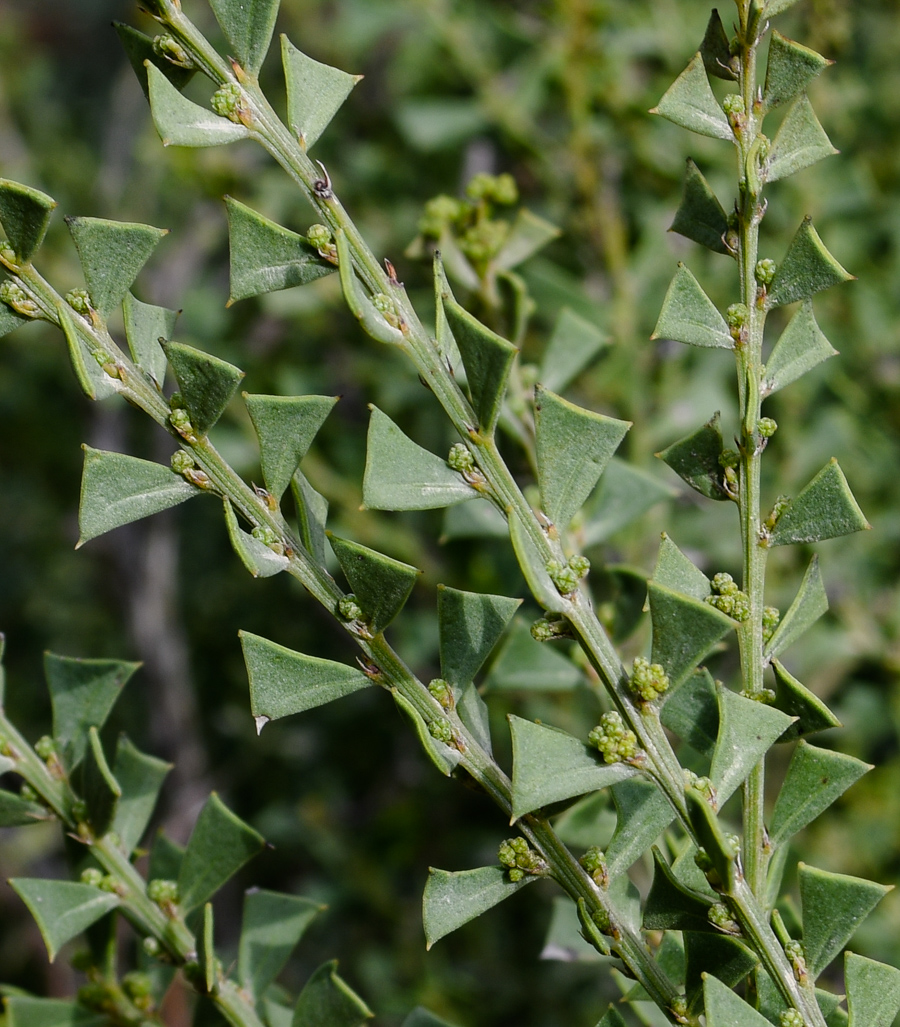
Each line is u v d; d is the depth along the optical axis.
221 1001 0.49
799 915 0.49
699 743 0.47
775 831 0.46
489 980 0.94
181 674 1.10
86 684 0.49
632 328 0.75
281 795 1.06
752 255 0.47
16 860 1.09
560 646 0.55
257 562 0.45
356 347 0.92
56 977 1.06
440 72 0.93
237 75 0.45
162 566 1.11
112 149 1.19
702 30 0.83
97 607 1.29
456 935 0.96
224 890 1.07
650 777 0.45
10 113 1.28
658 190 0.83
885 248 0.87
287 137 0.45
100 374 0.45
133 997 0.50
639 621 0.53
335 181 0.93
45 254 1.00
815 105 0.81
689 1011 0.46
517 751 0.45
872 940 0.75
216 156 0.92
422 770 1.00
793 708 0.46
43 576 1.33
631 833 0.46
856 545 0.82
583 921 0.46
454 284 0.56
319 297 0.86
